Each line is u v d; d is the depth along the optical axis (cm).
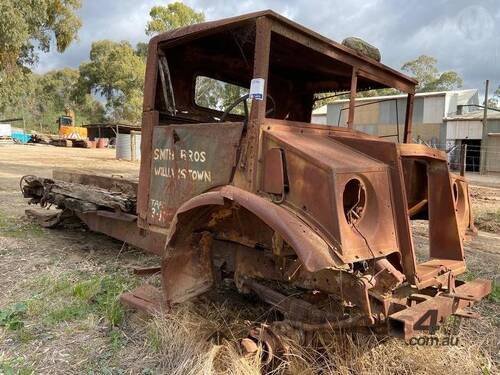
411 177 390
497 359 353
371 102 521
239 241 346
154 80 408
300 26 341
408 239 303
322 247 261
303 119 504
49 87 7550
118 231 525
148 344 340
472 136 2831
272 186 305
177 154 379
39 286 449
